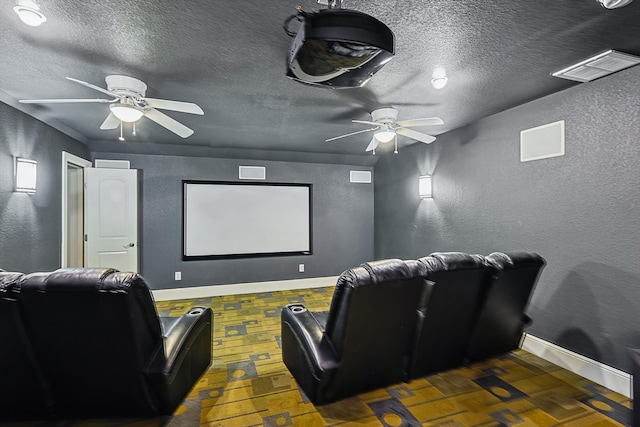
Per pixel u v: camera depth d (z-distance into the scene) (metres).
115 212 4.57
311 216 5.71
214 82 2.52
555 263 2.77
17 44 1.92
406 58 2.14
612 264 2.35
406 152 5.02
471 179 3.72
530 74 2.40
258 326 3.68
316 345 2.08
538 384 2.38
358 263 5.97
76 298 1.54
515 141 3.15
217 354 2.95
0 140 2.71
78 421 1.99
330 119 3.52
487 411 2.06
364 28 1.30
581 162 2.57
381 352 2.12
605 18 1.68
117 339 1.68
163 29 1.78
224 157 5.21
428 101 2.98
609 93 2.37
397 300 1.96
